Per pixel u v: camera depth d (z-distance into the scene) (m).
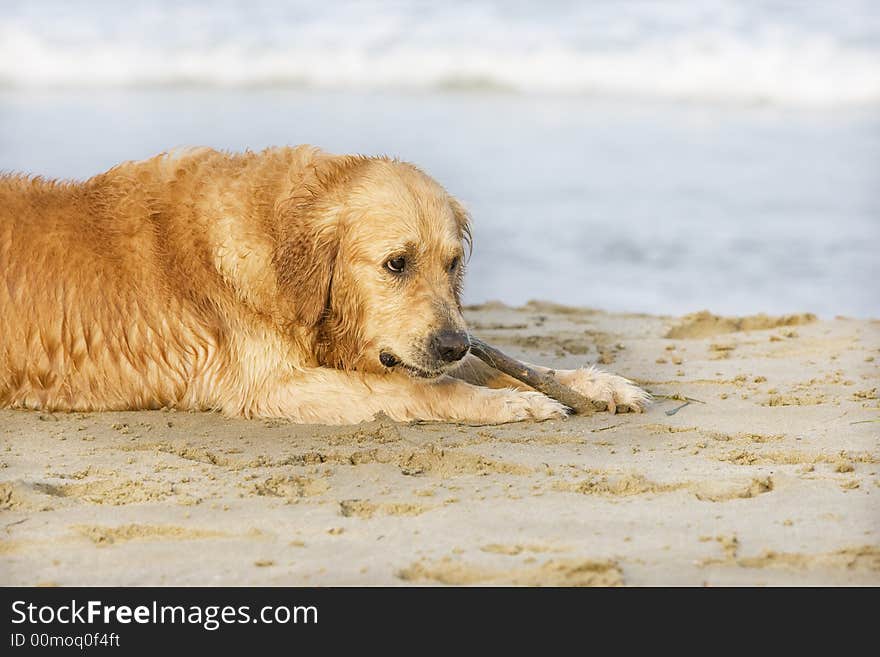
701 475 8.23
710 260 21.41
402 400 9.97
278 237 9.88
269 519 7.39
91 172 25.77
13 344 10.11
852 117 37.16
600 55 41.84
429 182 10.08
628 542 6.93
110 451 8.95
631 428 9.73
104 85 42.59
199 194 10.17
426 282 9.77
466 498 7.80
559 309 16.45
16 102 38.09
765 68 39.84
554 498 7.78
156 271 10.14
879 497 7.68
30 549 6.92
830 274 20.50
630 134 34.34
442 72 42.78
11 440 9.23
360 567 6.62
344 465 8.62
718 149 31.98
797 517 7.31
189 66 43.06
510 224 23.91
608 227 23.70
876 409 10.20
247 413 10.07
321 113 37.00
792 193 26.62
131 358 10.14
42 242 10.12
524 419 9.99
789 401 10.55
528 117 37.25
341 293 9.88
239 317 10.10
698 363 12.47
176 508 7.59
